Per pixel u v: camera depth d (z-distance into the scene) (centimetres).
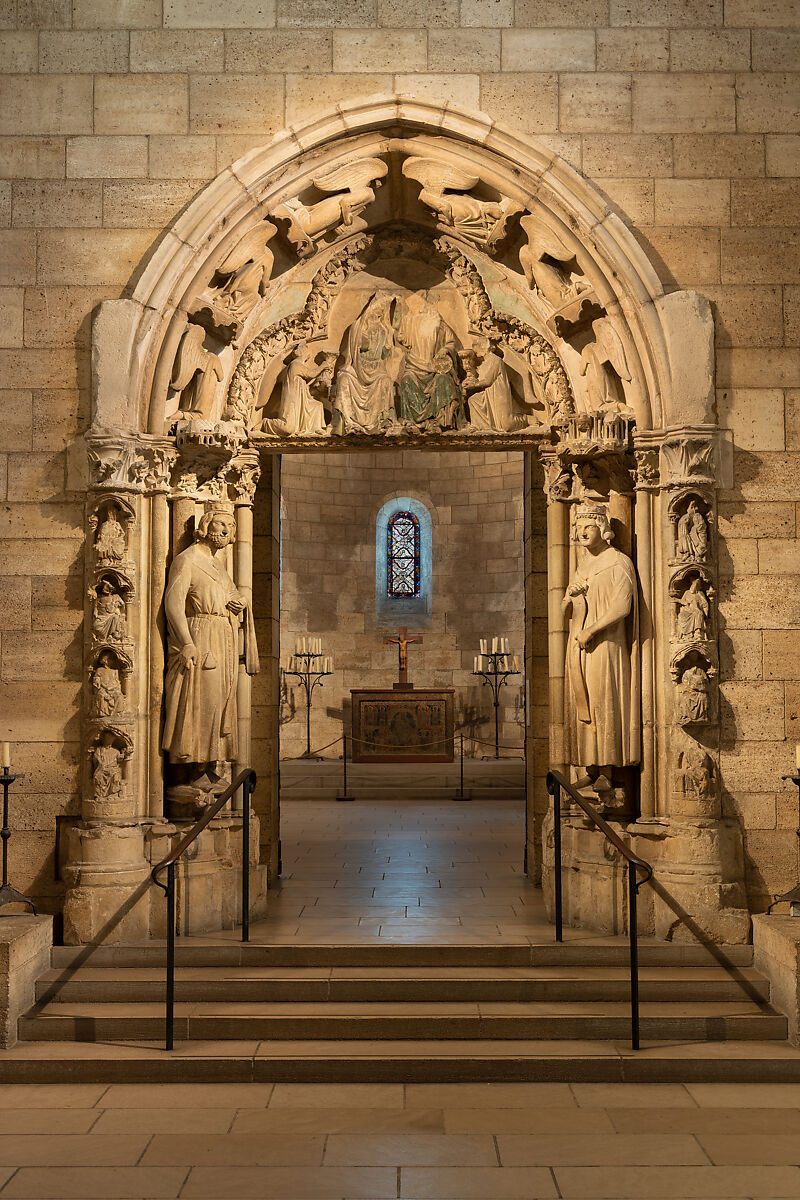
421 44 813
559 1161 520
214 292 823
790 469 790
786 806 775
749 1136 547
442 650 1866
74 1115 572
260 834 923
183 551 801
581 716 794
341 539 1866
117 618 764
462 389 888
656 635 793
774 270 802
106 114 807
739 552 787
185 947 716
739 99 810
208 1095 598
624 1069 618
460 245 873
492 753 1797
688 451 771
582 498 828
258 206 802
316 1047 637
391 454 1900
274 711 977
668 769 777
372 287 899
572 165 805
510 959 719
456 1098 594
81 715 781
